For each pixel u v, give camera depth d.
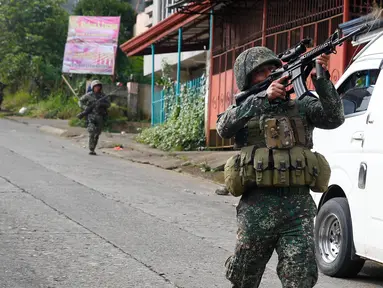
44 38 39.75
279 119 4.52
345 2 13.36
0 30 39.28
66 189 11.38
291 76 4.52
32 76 37.75
